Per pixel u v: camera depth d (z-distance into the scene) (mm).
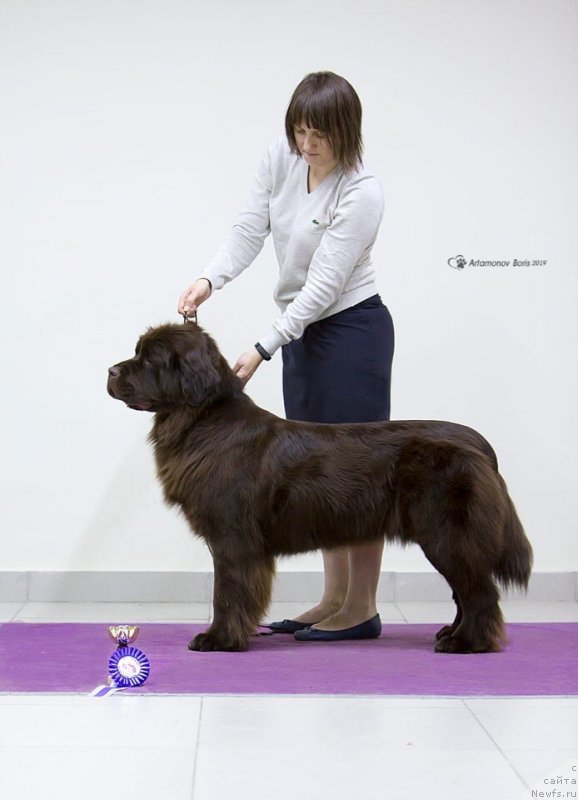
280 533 4352
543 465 6113
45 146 5965
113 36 5969
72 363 5984
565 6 6051
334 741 2936
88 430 6004
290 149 4625
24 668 3883
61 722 3119
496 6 6043
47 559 5992
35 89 5957
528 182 6078
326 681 3648
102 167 5977
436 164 6047
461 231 6062
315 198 4590
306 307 4496
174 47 5973
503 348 6090
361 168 4551
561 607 5863
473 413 6094
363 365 4676
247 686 3561
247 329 6008
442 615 5582
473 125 6051
